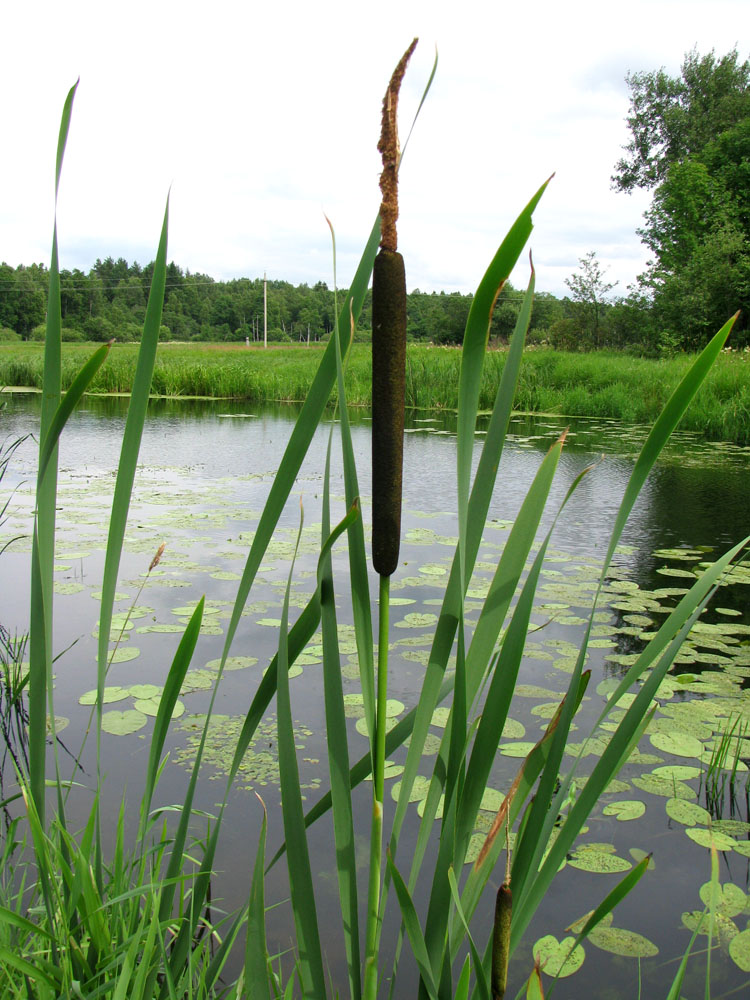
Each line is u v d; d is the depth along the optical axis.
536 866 0.85
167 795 2.06
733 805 2.10
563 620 3.46
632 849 1.92
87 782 2.11
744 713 2.60
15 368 19.70
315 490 6.42
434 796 0.86
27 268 63.72
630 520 5.50
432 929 0.80
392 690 2.72
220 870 1.78
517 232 0.60
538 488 0.76
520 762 2.26
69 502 5.79
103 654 0.89
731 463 8.12
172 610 3.48
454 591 0.77
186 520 5.23
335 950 1.57
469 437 0.70
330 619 0.77
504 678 0.77
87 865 1.08
